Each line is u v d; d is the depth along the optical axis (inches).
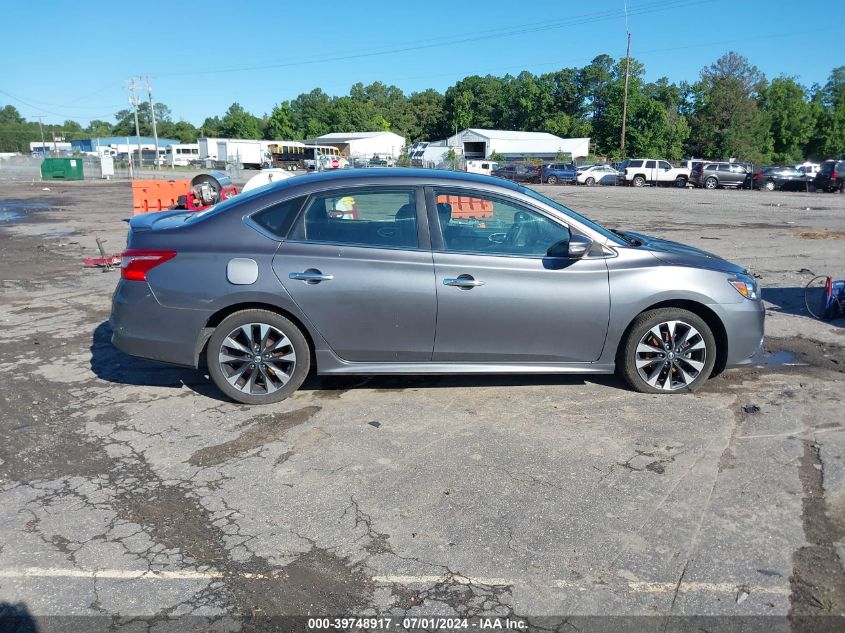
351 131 4394.7
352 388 204.7
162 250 184.2
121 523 133.3
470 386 206.1
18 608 109.0
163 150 3828.7
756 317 197.0
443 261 183.6
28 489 146.4
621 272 188.9
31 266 420.5
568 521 133.3
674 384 199.0
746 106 3075.8
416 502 140.8
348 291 182.1
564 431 174.4
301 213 185.9
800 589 113.3
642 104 3110.2
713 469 153.7
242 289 180.9
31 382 211.5
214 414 186.1
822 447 164.6
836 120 3390.7
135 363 229.6
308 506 139.3
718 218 765.3
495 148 2827.3
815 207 947.3
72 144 4399.6
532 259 186.5
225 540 127.6
